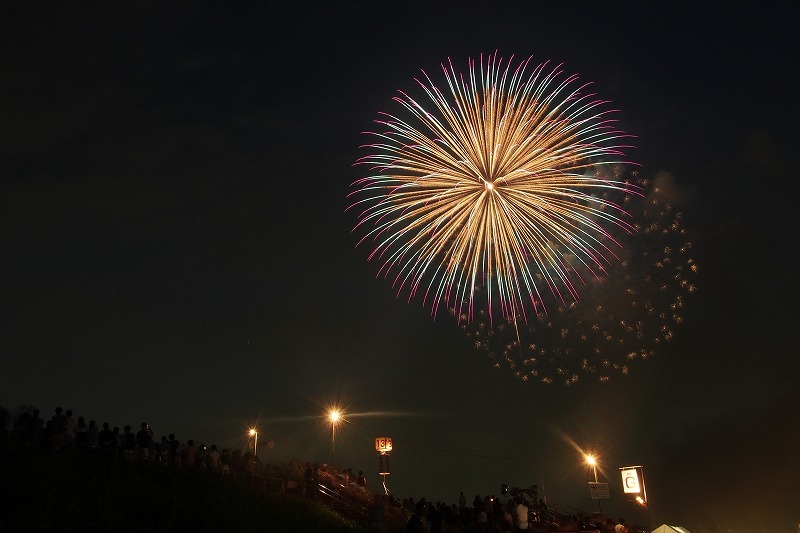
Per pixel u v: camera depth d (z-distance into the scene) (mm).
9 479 17141
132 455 27281
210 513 21344
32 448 21250
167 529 18891
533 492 31812
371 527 30312
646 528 37031
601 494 35625
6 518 15328
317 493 35312
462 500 32375
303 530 24109
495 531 26469
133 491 21047
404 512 36844
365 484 40906
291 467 35969
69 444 25031
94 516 17469
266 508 25422
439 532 27703
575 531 32812
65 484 18828
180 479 25500
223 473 29750
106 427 26938
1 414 23109
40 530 15258
